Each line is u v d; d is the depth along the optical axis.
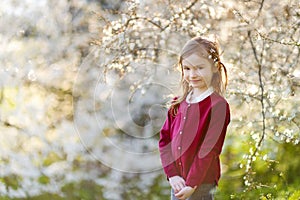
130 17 3.98
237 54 4.04
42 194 4.48
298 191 3.88
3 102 5.34
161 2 4.18
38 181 4.63
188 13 4.07
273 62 4.05
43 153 4.95
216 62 2.68
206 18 4.16
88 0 4.96
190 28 4.01
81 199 4.42
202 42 2.67
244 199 3.91
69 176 4.64
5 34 5.38
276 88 3.82
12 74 5.38
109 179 4.57
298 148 4.28
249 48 4.04
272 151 4.26
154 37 4.23
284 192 3.93
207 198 2.62
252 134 3.70
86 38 5.14
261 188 3.93
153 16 4.17
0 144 5.01
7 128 5.12
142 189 4.50
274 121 3.95
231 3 3.85
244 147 4.52
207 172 2.60
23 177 4.70
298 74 3.71
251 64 4.03
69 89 5.21
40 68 5.34
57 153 4.94
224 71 2.79
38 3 5.29
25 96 5.30
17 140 5.06
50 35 5.30
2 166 4.80
